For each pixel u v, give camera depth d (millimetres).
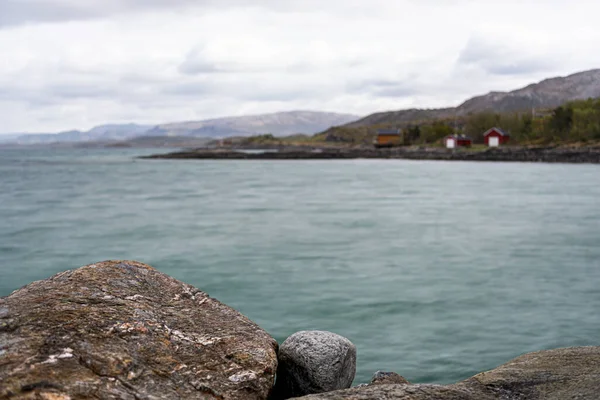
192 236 30000
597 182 66125
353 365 5590
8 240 29047
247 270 21188
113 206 45500
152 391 3971
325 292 17609
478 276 19812
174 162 146125
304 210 41719
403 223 34344
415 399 4152
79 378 3768
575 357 5062
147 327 4699
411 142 187125
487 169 97375
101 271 5656
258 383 4453
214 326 5160
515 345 12516
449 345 12547
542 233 29891
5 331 4148
